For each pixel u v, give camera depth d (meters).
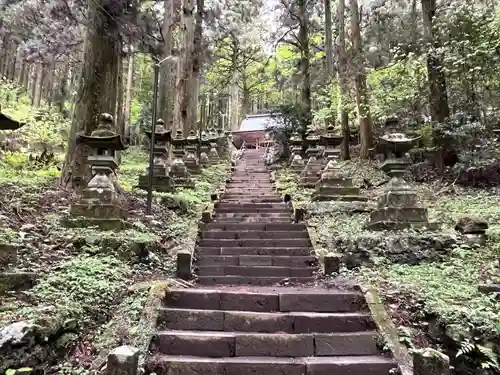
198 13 18.25
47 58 17.36
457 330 3.70
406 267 5.45
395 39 13.09
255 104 37.38
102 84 8.23
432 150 10.91
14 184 7.64
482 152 9.84
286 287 5.27
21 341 2.98
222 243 6.85
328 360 3.61
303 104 18.20
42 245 5.08
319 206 8.60
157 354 3.64
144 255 5.66
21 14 14.41
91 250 5.19
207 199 10.08
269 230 7.55
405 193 6.60
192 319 4.12
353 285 4.85
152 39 14.14
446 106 10.66
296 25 20.28
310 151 12.98
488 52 9.19
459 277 4.93
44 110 17.19
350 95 14.48
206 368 3.47
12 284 3.80
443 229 6.35
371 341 3.84
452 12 9.99
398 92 11.52
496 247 5.56
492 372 3.46
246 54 29.00
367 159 14.40
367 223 6.94
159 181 9.90
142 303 4.18
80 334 3.65
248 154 22.77
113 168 6.64
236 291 4.70
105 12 8.46
